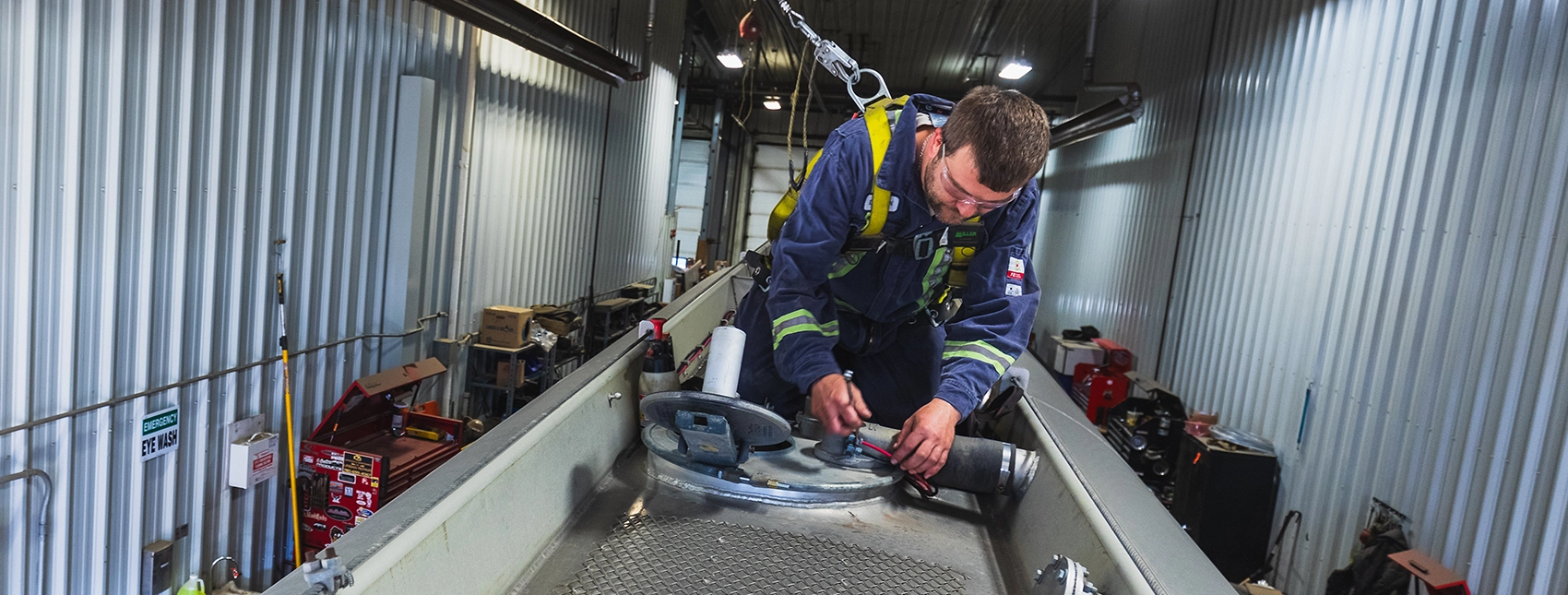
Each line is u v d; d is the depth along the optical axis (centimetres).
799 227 105
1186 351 521
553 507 95
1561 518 224
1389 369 303
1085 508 85
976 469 113
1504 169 259
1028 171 91
